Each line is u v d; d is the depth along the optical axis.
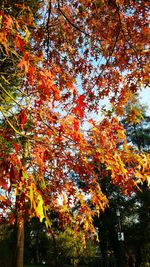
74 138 4.39
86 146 4.49
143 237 34.66
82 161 4.59
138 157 4.43
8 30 4.17
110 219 35.28
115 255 37.44
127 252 35.78
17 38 4.04
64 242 36.31
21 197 3.62
